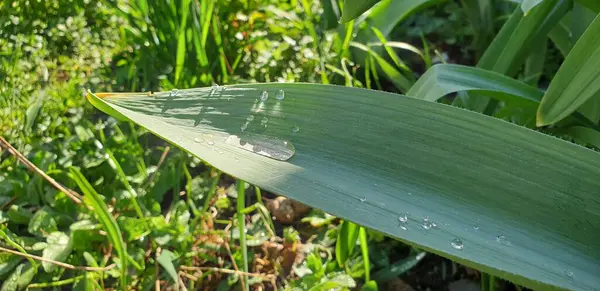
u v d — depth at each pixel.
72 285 0.38
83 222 0.39
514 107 0.34
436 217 0.19
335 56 0.52
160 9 0.49
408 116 0.21
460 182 0.20
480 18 0.51
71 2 0.58
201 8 0.48
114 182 0.43
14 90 0.48
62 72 0.54
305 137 0.21
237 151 0.20
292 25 0.56
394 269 0.39
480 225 0.19
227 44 0.54
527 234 0.19
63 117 0.48
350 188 0.19
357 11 0.23
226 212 0.43
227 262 0.40
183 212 0.41
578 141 0.39
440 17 0.62
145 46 0.53
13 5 0.57
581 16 0.39
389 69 0.48
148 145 0.48
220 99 0.21
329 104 0.22
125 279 0.36
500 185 0.20
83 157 0.44
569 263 0.18
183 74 0.49
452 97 0.51
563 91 0.25
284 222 0.43
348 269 0.37
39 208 0.42
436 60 0.57
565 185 0.20
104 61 0.53
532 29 0.36
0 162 0.44
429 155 0.21
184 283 0.38
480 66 0.41
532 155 0.20
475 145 0.21
